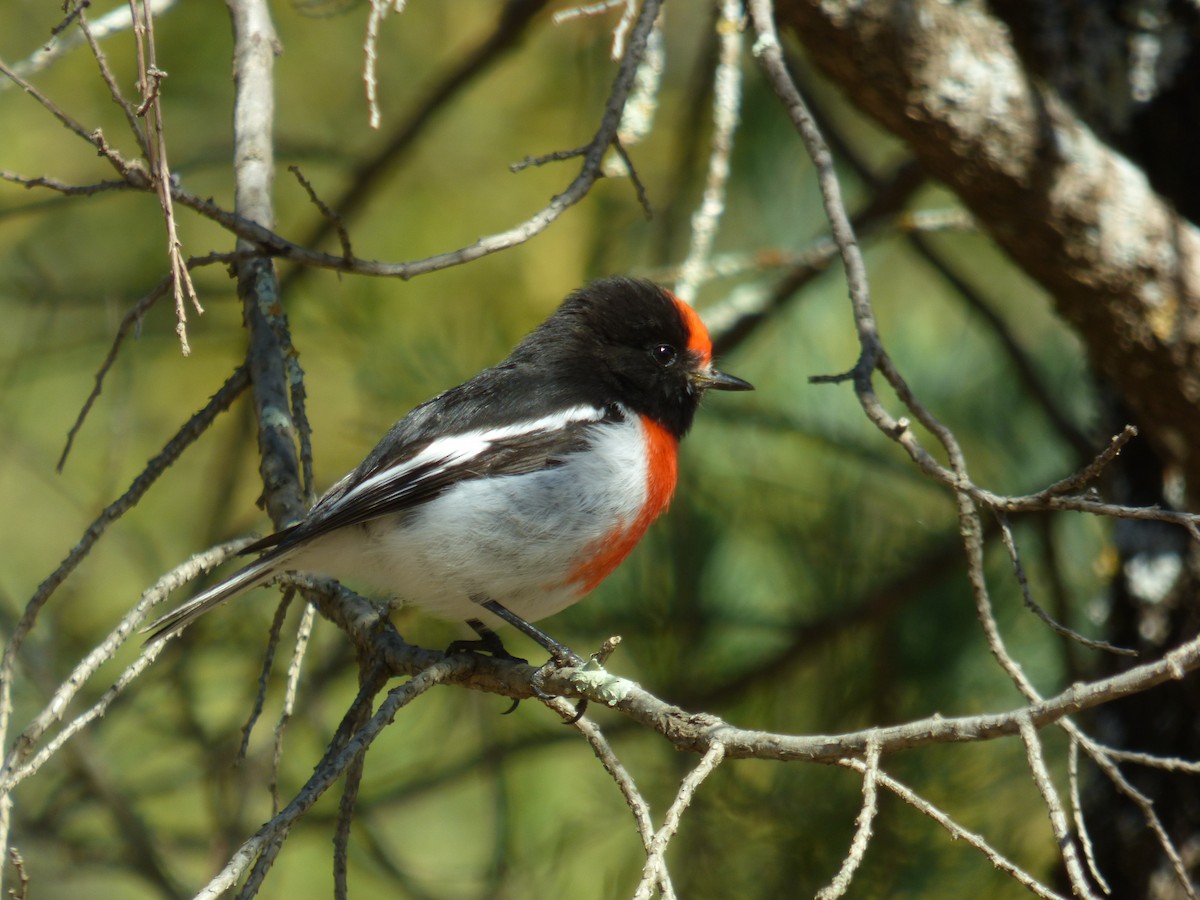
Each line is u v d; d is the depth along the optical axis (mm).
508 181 11516
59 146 11242
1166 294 7445
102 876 10102
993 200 7539
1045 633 9375
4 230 11234
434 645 9852
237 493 10602
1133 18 8242
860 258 5809
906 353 10508
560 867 9672
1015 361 9484
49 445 11648
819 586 9352
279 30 11484
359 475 7586
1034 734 4398
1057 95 8023
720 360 9539
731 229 11367
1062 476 9484
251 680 9836
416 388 10078
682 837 8844
